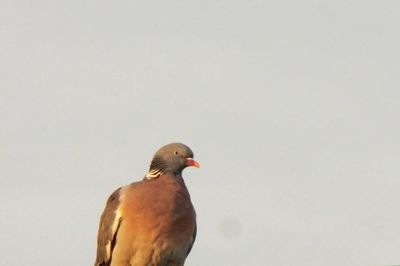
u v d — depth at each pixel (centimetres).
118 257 1688
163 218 1662
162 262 1686
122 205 1677
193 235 1738
